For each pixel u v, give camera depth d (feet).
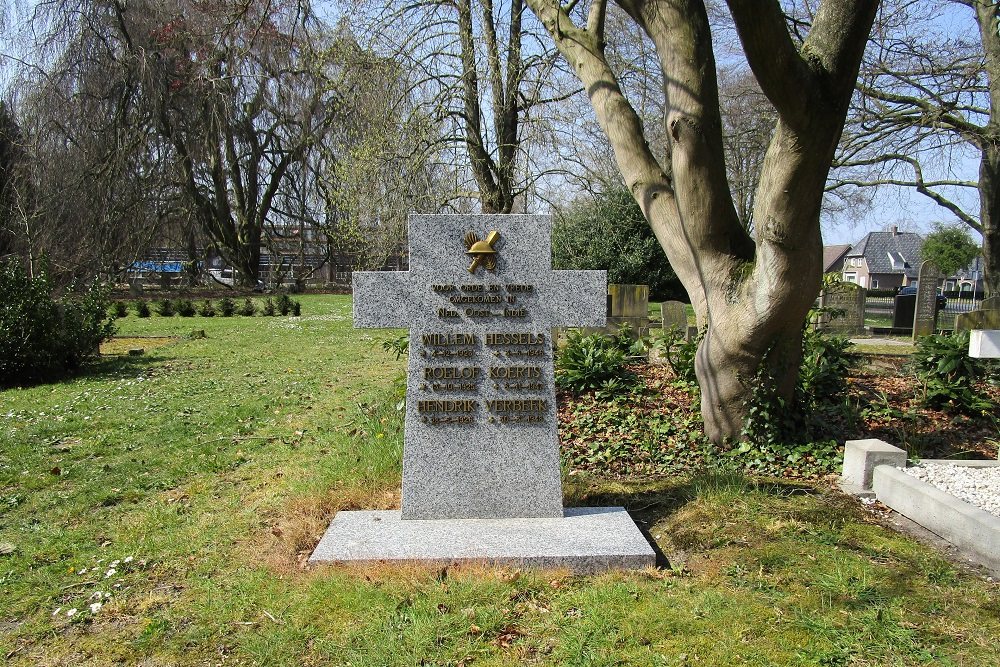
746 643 9.62
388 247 41.60
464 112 40.60
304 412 26.23
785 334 18.16
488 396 13.80
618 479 16.93
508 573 11.61
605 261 77.77
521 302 13.84
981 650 9.43
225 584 11.75
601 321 13.89
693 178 18.47
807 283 16.88
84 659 9.84
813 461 18.02
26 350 34.58
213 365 40.55
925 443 19.77
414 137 38.60
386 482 16.20
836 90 14.29
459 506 13.78
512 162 41.19
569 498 15.49
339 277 147.64
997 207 53.62
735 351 18.30
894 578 11.37
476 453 13.80
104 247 84.79
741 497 14.83
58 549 13.65
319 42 45.21
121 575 12.32
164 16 79.56
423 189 39.63
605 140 42.52
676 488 15.84
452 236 13.80
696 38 17.87
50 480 18.01
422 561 11.88
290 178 106.52
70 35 77.61
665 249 21.83
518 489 13.78
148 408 27.45
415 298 13.82
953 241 137.18
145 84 80.94
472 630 10.08
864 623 10.06
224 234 114.01
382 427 20.70
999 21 47.73
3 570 12.74
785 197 15.70
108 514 15.70
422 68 39.22
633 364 28.99
